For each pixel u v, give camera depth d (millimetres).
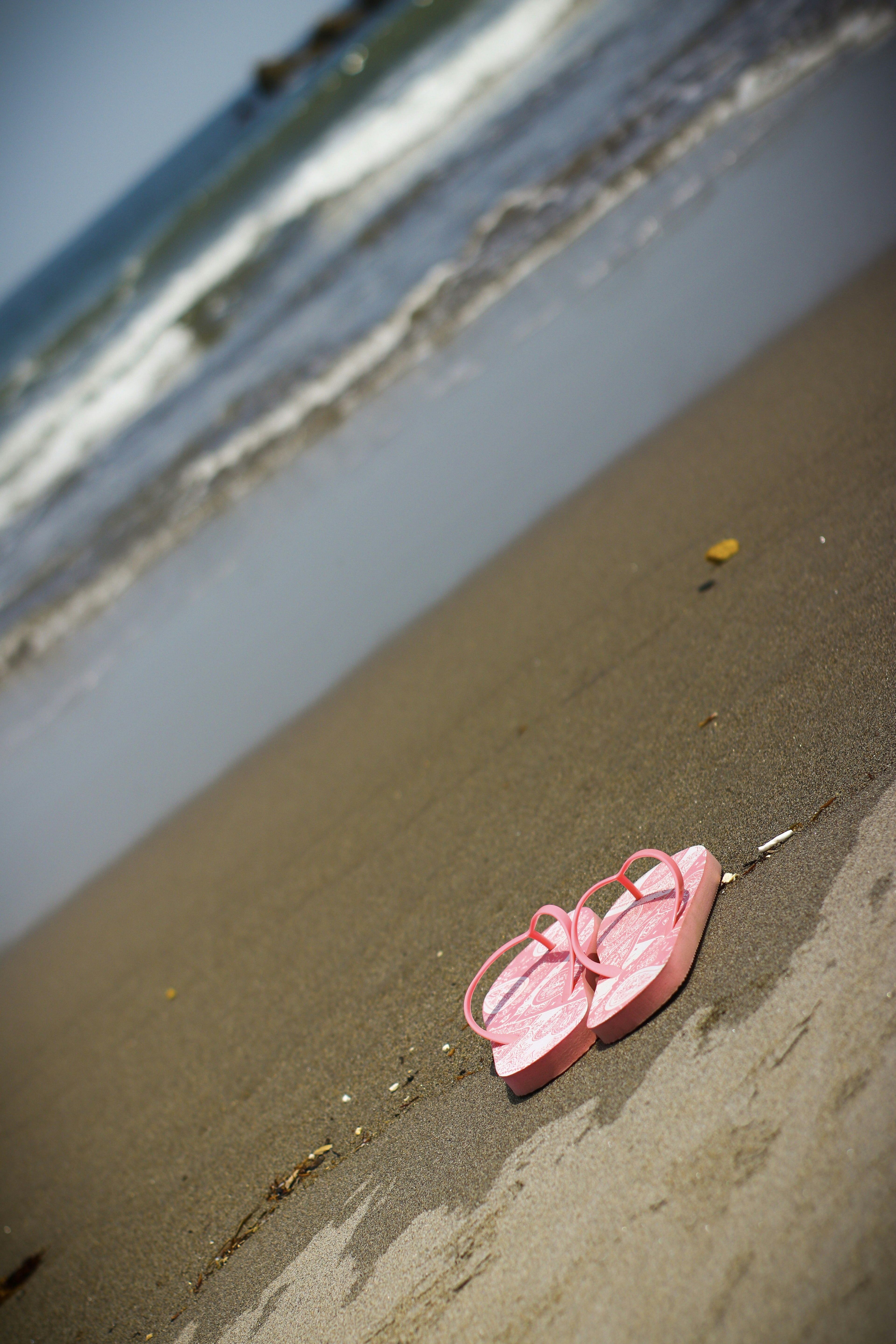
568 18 11039
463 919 2162
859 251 3471
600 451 3469
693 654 2332
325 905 2441
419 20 14914
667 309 4156
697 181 5168
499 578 3150
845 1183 1477
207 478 6004
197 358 8938
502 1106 1807
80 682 4801
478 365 5000
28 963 2961
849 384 2766
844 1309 1414
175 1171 2143
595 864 2057
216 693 3801
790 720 2037
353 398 5715
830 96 4934
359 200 10078
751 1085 1594
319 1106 2049
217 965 2518
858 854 1748
